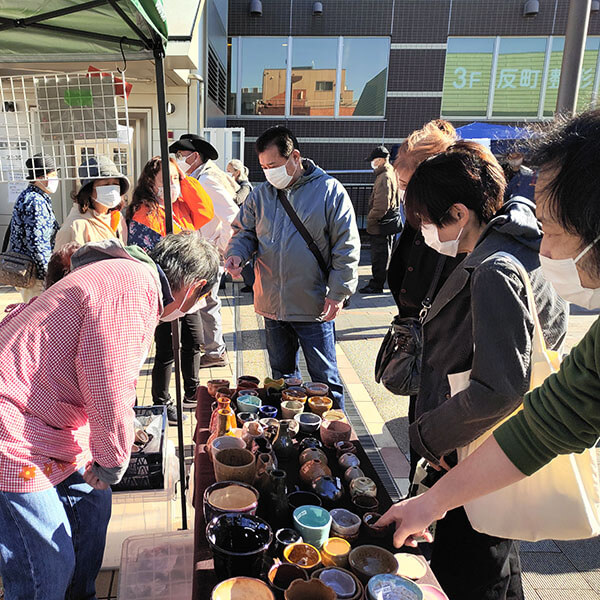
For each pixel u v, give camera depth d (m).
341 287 2.53
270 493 1.31
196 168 4.18
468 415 1.18
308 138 10.38
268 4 9.73
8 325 1.34
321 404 1.90
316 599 1.01
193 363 3.28
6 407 1.28
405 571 1.17
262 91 10.20
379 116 10.29
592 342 0.86
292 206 2.54
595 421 0.88
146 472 1.91
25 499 1.31
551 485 1.17
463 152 1.32
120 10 1.54
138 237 2.95
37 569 1.36
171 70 5.23
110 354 1.29
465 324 1.40
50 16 1.66
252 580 1.04
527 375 1.14
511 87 10.09
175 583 1.60
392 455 2.86
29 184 3.17
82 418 1.44
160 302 1.44
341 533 1.25
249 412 1.86
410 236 1.99
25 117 1.95
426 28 9.76
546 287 1.29
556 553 2.19
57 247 2.86
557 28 9.68
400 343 1.97
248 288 6.55
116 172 1.97
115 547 1.96
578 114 0.82
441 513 1.06
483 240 1.30
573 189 0.76
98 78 1.86
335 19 9.78
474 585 1.45
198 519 1.37
